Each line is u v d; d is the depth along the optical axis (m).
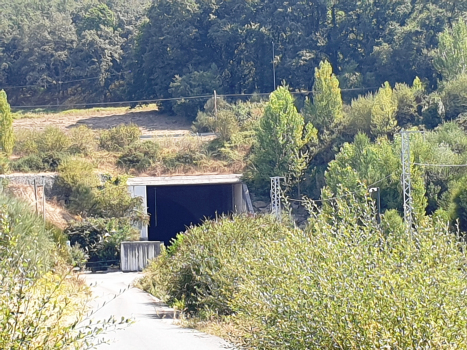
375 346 8.20
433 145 48.16
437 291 8.12
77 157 62.03
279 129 56.16
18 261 8.27
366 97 64.00
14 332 7.62
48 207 54.22
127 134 67.00
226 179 58.25
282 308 9.45
